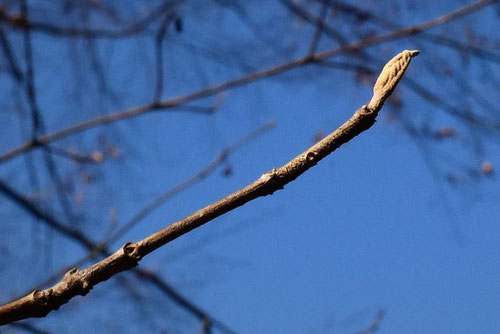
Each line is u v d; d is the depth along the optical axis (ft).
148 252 6.25
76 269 6.27
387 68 6.23
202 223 6.24
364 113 6.23
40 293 6.26
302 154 6.24
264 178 6.23
